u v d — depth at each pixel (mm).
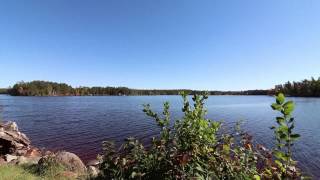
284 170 3410
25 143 22750
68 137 35969
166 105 4746
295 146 28938
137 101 147375
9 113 67875
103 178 4684
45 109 83125
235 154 4324
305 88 168625
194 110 4359
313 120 55594
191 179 3686
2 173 10906
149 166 4070
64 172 11625
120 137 35938
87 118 59125
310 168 20922
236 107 104375
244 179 3830
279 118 3158
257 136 35594
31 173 11695
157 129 42375
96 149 29000
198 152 4004
